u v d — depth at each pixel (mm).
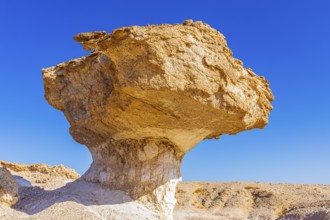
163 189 14461
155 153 14766
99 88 14367
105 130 15117
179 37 11383
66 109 16109
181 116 13023
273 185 47562
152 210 13906
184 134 14492
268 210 35875
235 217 34562
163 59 11078
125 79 11398
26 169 22906
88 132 16016
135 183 14359
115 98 13047
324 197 38594
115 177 14719
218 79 12164
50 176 21547
